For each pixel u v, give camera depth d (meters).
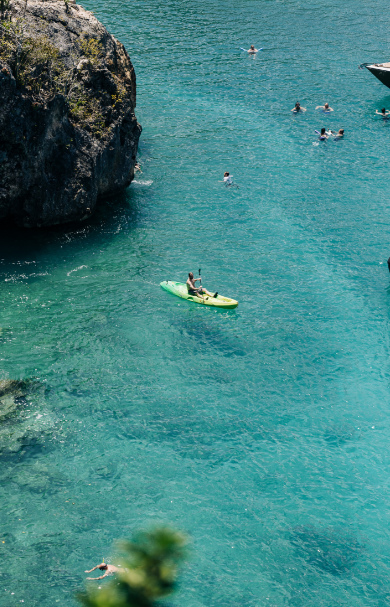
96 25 33.75
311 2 82.94
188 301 26.97
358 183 38.41
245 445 19.88
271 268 29.92
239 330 25.44
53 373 22.22
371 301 27.81
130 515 16.98
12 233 30.58
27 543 15.88
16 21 29.33
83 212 31.75
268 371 23.25
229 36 66.00
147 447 19.47
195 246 31.25
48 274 27.95
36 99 27.86
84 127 31.09
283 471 18.98
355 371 23.52
